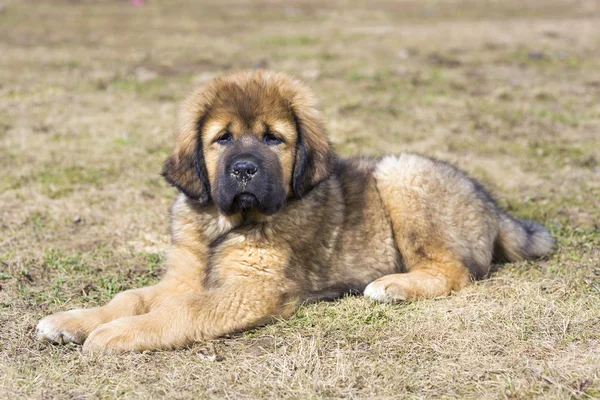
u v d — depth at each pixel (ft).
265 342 14.92
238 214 15.99
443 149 31.40
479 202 18.99
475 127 34.55
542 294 17.02
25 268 18.90
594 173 28.48
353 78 43.68
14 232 21.84
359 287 17.65
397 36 58.18
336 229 17.34
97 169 28.22
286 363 13.73
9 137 31.78
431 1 84.28
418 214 18.10
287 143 16.08
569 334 14.84
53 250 20.57
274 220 16.02
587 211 24.32
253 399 12.52
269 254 15.80
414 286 17.03
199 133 16.30
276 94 16.22
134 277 18.72
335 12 74.84
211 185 16.16
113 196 25.38
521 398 12.40
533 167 29.32
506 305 16.37
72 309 16.33
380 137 32.83
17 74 43.37
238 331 15.29
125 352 14.15
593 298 16.62
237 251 15.76
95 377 13.29
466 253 18.25
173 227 17.30
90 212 23.76
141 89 41.34
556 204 25.16
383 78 43.83
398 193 18.29
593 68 46.85
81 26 62.13
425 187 18.22
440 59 49.06
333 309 16.39
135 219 23.18
